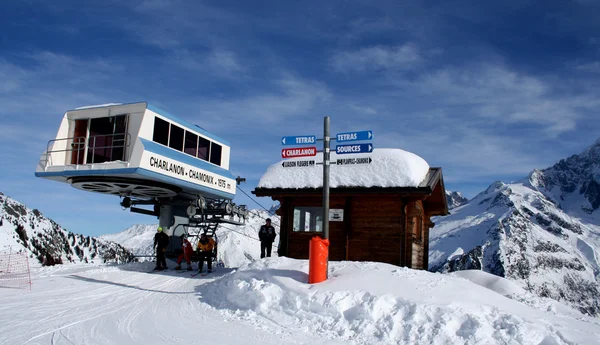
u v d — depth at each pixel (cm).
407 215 1972
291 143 1427
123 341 928
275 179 2133
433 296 1112
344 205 2030
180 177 2188
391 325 1010
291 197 2127
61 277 1808
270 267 1418
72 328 1017
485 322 988
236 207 2822
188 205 2634
